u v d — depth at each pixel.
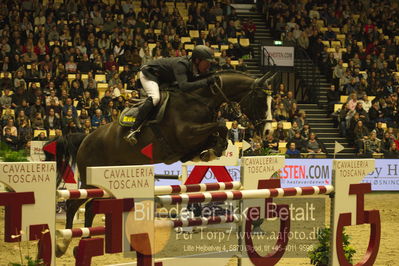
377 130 23.50
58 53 24.31
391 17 33.06
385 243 11.38
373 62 28.83
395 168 21.19
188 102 8.49
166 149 8.62
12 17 26.03
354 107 24.75
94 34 26.28
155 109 8.63
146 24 28.41
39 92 21.83
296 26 29.91
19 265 6.27
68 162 9.58
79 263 6.34
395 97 25.94
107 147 8.96
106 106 21.73
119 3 28.84
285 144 22.11
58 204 13.85
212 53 8.69
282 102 24.05
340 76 27.55
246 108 8.75
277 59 26.55
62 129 20.75
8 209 6.00
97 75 24.11
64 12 27.02
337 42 30.36
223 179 10.68
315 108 27.00
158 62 8.73
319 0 33.44
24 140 19.52
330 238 8.09
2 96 21.84
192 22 29.31
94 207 6.36
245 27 29.67
